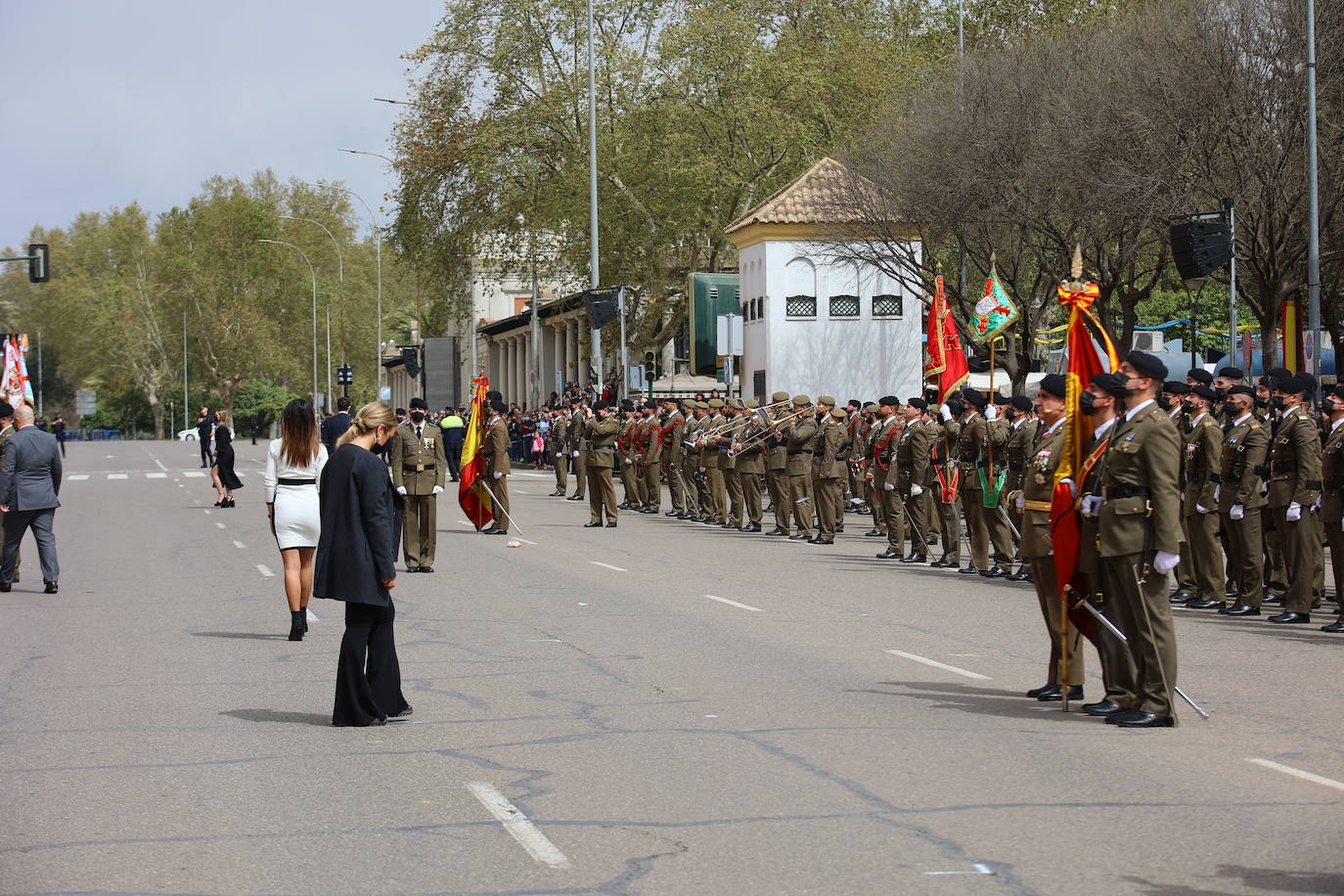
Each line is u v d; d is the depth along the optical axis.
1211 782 8.91
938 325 27.34
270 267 127.50
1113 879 6.97
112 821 8.20
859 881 6.95
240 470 64.06
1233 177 32.38
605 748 9.91
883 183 43.00
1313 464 16.06
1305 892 6.79
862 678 12.62
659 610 17.23
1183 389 19.28
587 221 58.78
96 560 24.81
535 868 7.22
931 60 61.69
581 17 61.41
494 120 62.03
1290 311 35.12
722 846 7.56
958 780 8.96
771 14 58.75
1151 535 10.64
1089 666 13.40
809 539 27.78
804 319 48.16
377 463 10.86
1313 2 28.42
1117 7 50.62
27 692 12.35
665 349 69.06
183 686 12.62
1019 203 37.88
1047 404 13.59
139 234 137.62
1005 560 20.66
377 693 10.91
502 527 29.38
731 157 56.59
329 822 8.15
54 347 159.12
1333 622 16.39
